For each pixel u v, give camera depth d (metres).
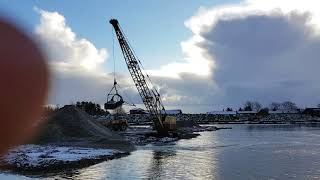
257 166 43.84
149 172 39.16
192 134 104.19
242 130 138.12
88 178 35.31
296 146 69.94
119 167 42.19
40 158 42.62
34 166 38.59
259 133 116.19
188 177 36.47
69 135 65.44
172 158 51.06
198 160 49.25
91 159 46.00
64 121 68.31
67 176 35.97
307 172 39.56
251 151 61.03
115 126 115.19
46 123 65.62
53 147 55.69
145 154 55.97
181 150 62.69
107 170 39.91
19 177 28.70
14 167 38.38
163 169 41.19
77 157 45.56
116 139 66.44
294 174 38.31
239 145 72.50
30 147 53.16
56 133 63.09
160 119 93.31
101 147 61.56
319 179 35.75
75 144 61.56
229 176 37.09
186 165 44.44
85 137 65.25
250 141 82.75
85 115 74.06
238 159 50.16
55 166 39.56
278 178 36.25
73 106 73.38
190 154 56.44
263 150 62.62
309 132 119.88
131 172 39.00
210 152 59.41
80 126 67.81
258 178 36.22
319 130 133.38
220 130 139.50
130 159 49.50
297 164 45.41
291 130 134.88
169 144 74.88
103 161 46.75
